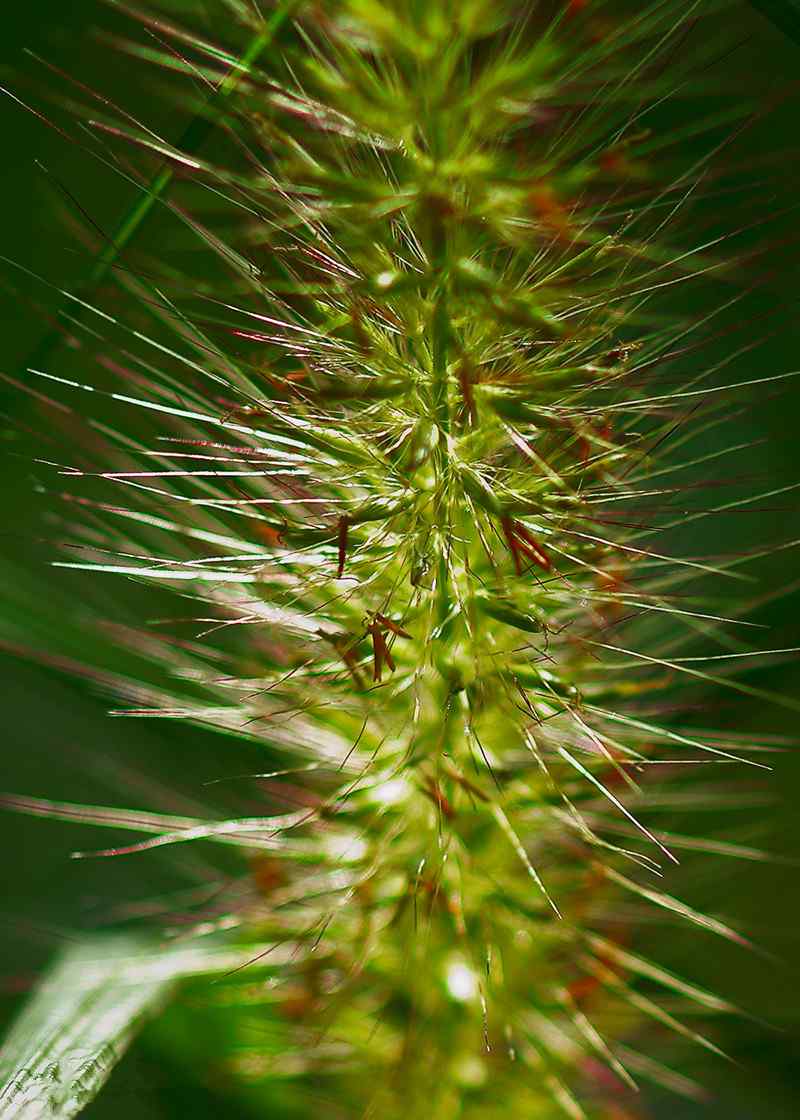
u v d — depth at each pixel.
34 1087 0.17
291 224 0.17
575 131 0.16
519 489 0.17
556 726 0.17
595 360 0.17
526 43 0.16
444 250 0.16
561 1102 0.17
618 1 0.17
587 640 0.17
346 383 0.17
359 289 0.16
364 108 0.16
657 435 0.17
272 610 0.17
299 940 0.17
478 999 0.17
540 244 0.16
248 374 0.17
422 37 0.16
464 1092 0.17
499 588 0.17
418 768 0.17
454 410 0.17
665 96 0.17
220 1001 0.17
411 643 0.17
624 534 0.17
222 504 0.17
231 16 0.17
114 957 0.17
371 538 0.17
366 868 0.17
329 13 0.16
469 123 0.16
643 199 0.17
